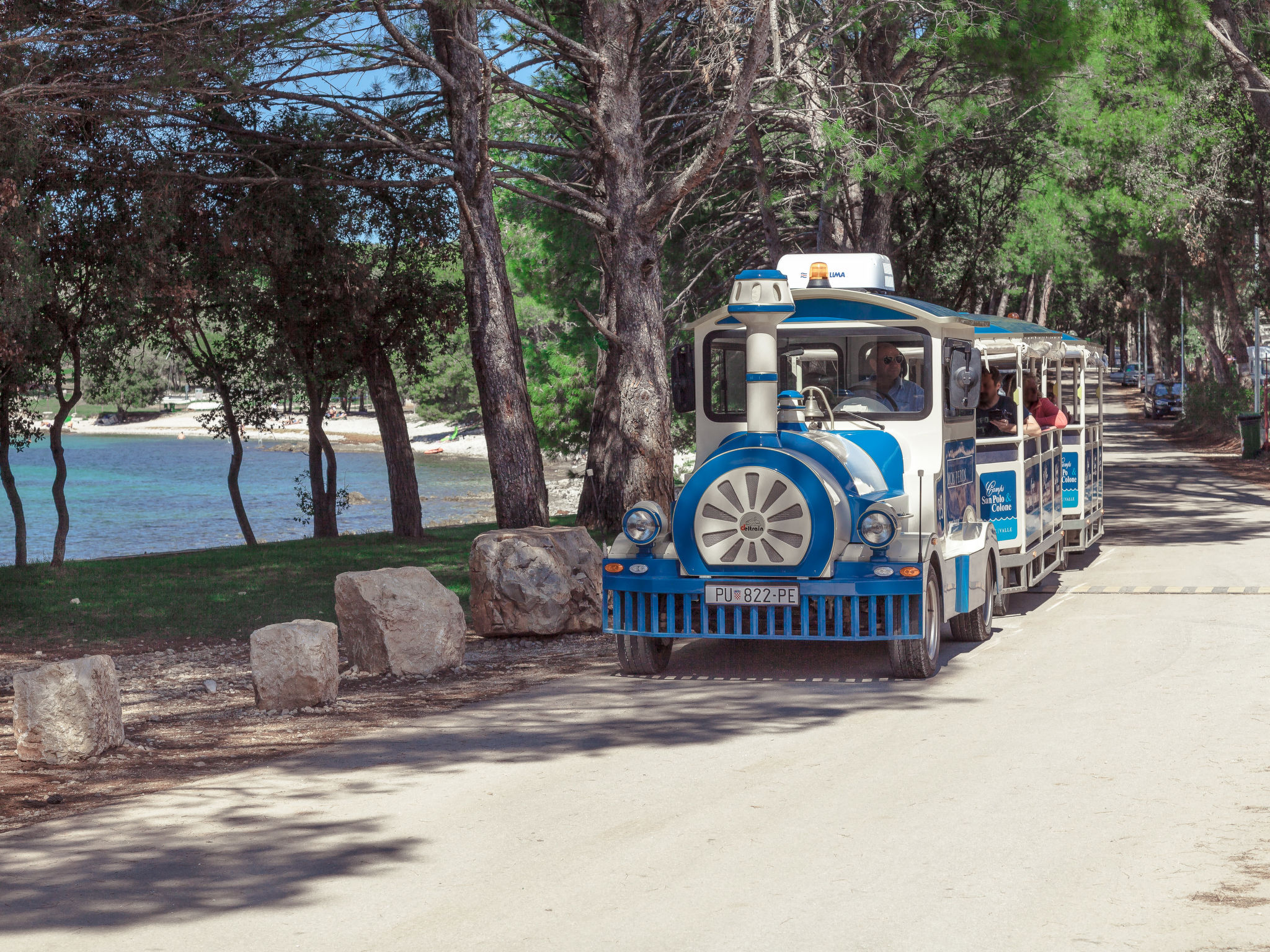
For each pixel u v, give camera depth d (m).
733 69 16.48
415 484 25.31
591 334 30.94
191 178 17.61
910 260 29.03
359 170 21.08
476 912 5.04
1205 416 46.47
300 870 5.60
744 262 28.08
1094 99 24.77
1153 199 30.41
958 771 6.94
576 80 20.08
